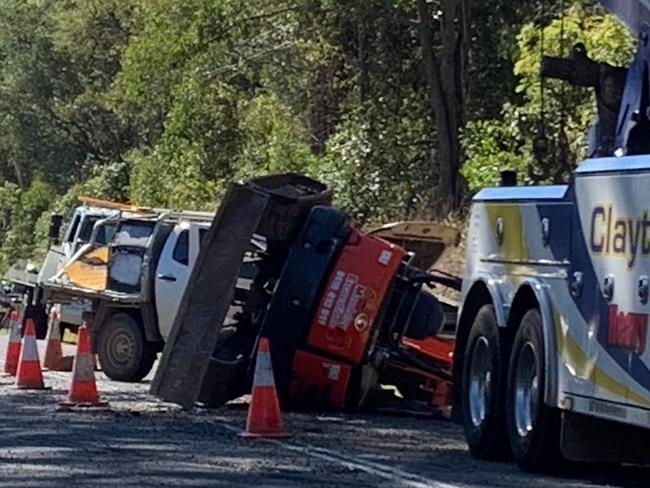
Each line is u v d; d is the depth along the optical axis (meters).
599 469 12.72
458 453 13.63
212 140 41.81
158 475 11.66
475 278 13.47
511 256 12.81
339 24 36.62
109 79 63.69
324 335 16.94
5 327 35.78
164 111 51.81
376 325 17.08
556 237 11.88
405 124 35.97
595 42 24.30
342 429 15.59
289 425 15.84
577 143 24.95
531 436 12.09
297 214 17.03
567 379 11.48
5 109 68.56
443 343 17.69
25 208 70.12
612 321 10.75
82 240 27.16
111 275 21.94
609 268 10.86
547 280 11.99
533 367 12.21
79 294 22.22
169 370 16.34
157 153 45.91
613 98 13.49
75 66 67.00
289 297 16.89
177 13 40.06
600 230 11.05
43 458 12.65
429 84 33.84
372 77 36.34
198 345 16.23
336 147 36.25
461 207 31.92
